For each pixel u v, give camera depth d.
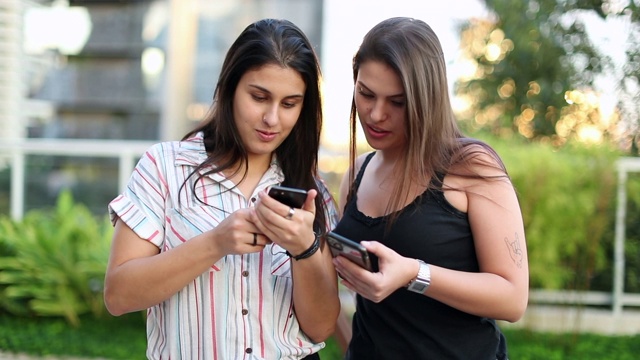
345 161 4.56
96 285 5.23
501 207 1.79
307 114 1.81
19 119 6.91
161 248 1.73
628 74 4.18
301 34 1.74
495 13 6.59
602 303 5.20
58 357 4.46
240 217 1.56
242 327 1.70
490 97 6.64
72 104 12.13
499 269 1.78
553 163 4.72
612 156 4.72
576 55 5.07
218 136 1.77
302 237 1.57
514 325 5.00
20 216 5.80
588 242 4.75
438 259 1.82
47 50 10.17
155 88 12.14
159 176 1.74
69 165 5.82
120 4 12.15
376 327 1.94
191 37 12.12
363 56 1.82
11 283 5.19
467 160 1.81
